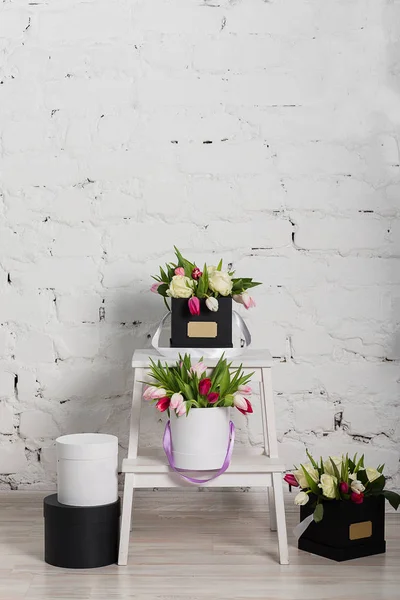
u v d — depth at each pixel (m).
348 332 2.58
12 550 2.17
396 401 2.58
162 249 2.58
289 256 2.57
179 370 2.12
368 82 2.55
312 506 2.16
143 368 2.17
